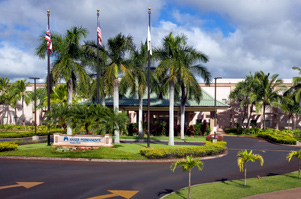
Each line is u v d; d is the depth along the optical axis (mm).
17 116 53594
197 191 8883
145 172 12711
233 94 46438
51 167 13734
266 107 48969
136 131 36312
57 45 22062
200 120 49594
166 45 22938
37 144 23266
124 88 29172
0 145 17516
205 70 25938
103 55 22922
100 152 17047
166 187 9844
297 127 49000
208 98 38438
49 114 19875
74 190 9359
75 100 44594
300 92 38688
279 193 8508
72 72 22562
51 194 8836
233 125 48438
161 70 22297
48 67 20781
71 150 17547
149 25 19609
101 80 24406
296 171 13094
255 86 43125
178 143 27406
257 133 43531
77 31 21875
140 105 31031
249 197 8016
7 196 8578
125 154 16844
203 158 17406
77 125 18922
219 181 10727
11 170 12812
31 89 54156
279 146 27547
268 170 13469
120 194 8898
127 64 23719
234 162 16172
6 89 53281
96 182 10562
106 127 19172
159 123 36812
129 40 23359
